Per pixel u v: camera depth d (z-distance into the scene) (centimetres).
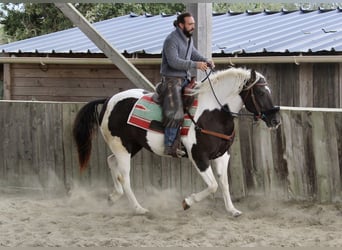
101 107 815
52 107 853
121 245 589
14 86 1274
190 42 690
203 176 675
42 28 2452
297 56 991
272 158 741
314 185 719
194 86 686
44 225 682
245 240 598
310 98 1019
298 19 1323
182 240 605
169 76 687
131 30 1420
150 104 702
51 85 1247
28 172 873
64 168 853
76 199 820
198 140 670
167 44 674
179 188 793
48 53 1223
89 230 660
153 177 807
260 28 1257
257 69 1060
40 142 863
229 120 675
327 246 569
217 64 1083
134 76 822
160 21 1527
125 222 686
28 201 815
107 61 1152
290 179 732
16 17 2475
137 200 796
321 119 708
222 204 760
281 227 653
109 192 828
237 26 1321
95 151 834
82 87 1222
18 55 1268
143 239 610
